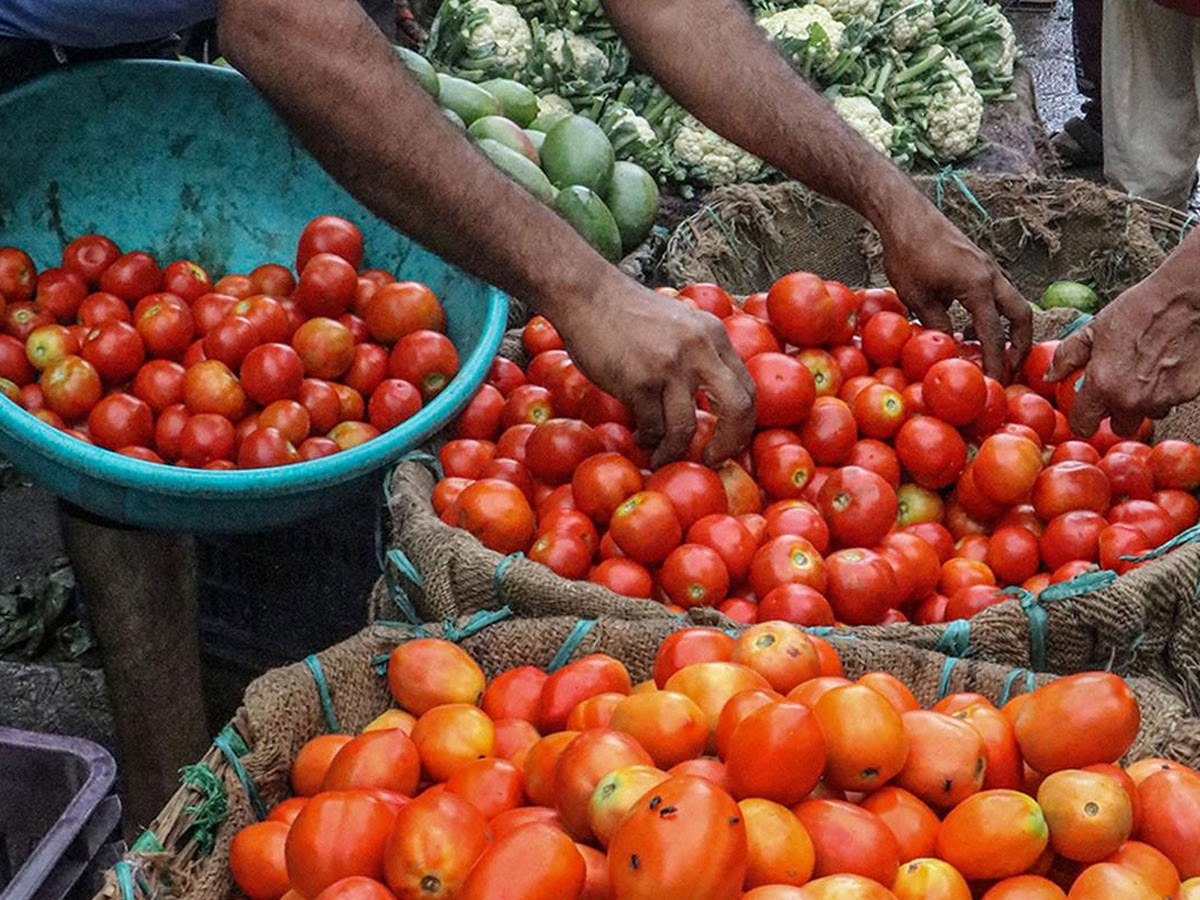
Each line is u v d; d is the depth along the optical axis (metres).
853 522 2.42
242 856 1.73
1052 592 2.18
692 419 2.28
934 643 2.16
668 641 1.96
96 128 3.10
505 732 1.90
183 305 2.93
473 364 2.73
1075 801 1.61
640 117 4.14
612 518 2.35
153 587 2.74
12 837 2.26
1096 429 2.58
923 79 4.56
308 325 2.83
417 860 1.53
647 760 1.64
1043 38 7.18
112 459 2.43
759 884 1.52
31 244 3.12
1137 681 2.02
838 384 2.74
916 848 1.66
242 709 1.94
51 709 3.29
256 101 3.12
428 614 2.29
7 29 2.72
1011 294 2.70
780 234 3.50
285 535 3.06
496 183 2.15
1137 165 4.52
